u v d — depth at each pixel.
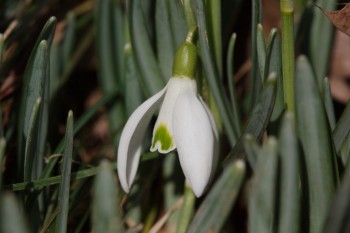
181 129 0.21
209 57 0.22
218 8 0.23
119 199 0.24
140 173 0.25
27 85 0.22
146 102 0.21
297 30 0.25
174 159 0.25
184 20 0.24
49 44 0.22
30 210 0.22
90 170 0.23
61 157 0.25
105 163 0.17
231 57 0.23
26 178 0.22
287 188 0.18
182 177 0.25
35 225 0.23
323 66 0.25
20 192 0.22
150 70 0.25
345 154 0.22
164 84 0.25
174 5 0.23
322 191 0.20
